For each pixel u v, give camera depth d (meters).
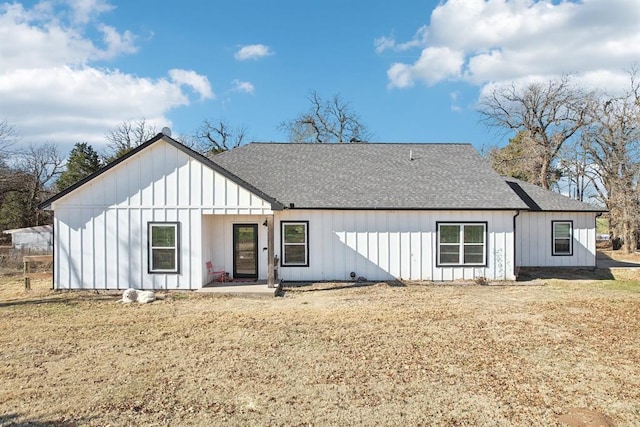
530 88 38.03
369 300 12.55
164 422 5.04
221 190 13.96
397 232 16.19
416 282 15.89
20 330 9.17
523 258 19.33
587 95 33.19
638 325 9.50
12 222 39.84
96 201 14.09
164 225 14.02
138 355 7.45
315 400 5.62
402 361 7.10
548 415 5.23
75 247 14.16
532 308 11.32
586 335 8.67
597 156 32.62
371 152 20.45
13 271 19.84
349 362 7.05
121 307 11.62
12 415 5.23
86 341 8.32
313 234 16.03
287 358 7.25
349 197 16.44
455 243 16.22
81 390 5.96
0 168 36.00
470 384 6.16
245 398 5.68
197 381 6.25
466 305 11.75
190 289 13.94
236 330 9.07
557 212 19.31
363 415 5.21
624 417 5.20
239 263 15.84
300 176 18.11
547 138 37.69
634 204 28.94
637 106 29.66
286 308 11.38
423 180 17.81
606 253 29.34
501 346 7.91
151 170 14.04
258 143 21.39
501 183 17.61
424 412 5.30
